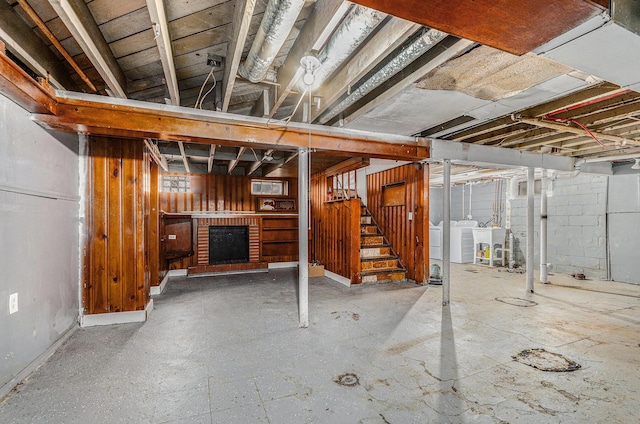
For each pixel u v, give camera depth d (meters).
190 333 2.94
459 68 2.05
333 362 2.35
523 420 1.68
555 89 2.37
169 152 4.68
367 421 1.67
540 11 1.13
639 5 1.23
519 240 6.84
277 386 2.02
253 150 4.93
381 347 2.62
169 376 2.14
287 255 6.95
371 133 3.42
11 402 1.84
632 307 3.77
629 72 1.61
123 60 2.37
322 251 6.21
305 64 1.95
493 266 6.83
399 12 1.16
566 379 2.10
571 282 5.23
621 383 2.05
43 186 2.40
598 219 5.55
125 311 3.22
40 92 2.07
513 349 2.57
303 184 3.15
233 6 1.83
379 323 3.21
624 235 5.25
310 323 3.21
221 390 1.97
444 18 1.19
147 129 2.56
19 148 2.09
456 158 3.89
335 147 3.23
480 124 3.48
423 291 4.59
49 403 1.83
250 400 1.86
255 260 6.57
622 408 1.78
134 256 3.24
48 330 2.45
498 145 4.28
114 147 3.18
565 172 5.07
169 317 3.41
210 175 6.59
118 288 3.20
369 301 4.05
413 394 1.92
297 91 2.61
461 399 1.87
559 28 1.23
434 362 2.35
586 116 3.12
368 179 6.60
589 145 4.29
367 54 2.00
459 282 5.22
